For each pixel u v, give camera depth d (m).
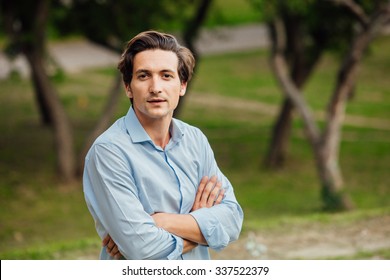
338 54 21.28
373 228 9.98
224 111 28.22
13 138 23.36
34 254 9.07
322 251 8.98
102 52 38.28
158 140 4.03
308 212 16.91
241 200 18.47
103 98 29.70
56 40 39.81
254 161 21.81
